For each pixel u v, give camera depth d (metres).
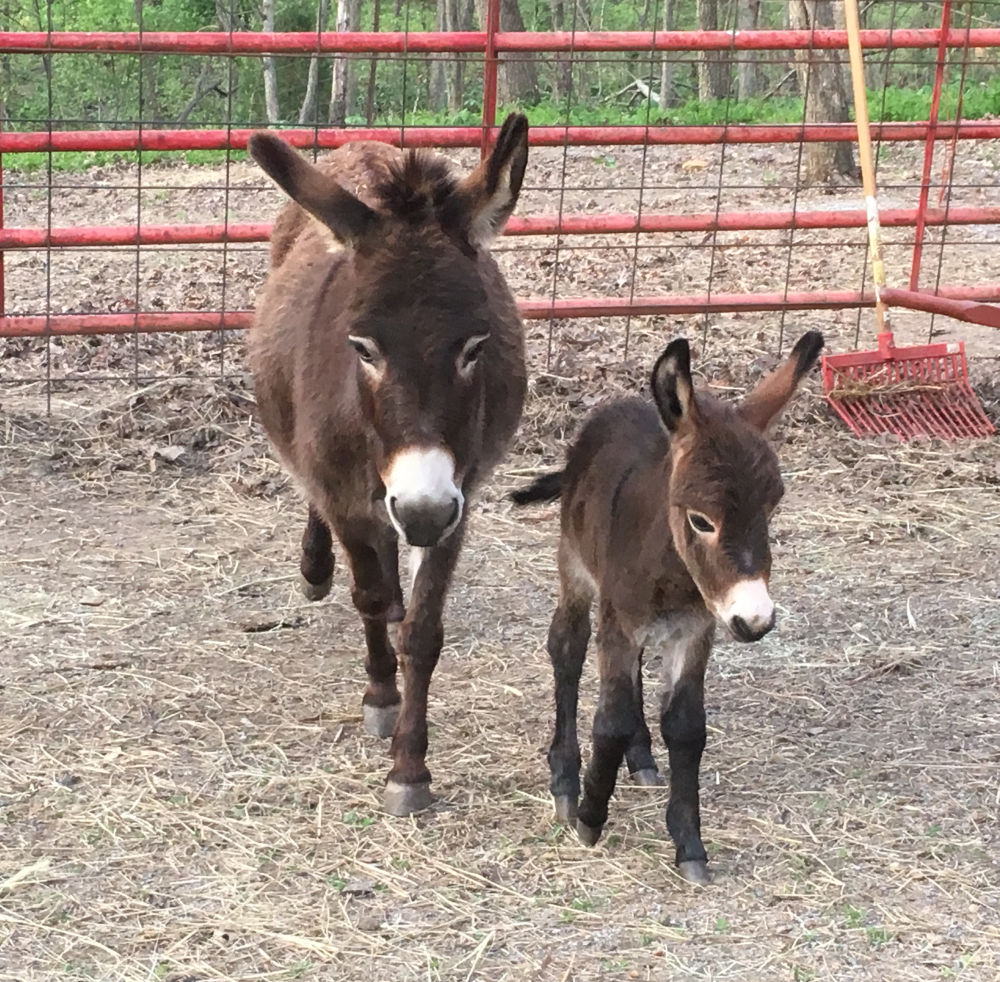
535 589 5.72
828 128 7.68
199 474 6.79
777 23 38.66
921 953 3.33
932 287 10.20
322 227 3.62
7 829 3.84
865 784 4.19
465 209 3.69
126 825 3.88
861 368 7.53
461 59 7.35
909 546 6.17
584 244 11.68
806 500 6.63
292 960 3.29
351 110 30.12
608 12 43.31
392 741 4.17
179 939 3.36
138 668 4.90
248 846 3.79
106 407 7.30
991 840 3.86
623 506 3.61
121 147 6.95
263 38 7.01
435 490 3.37
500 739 4.47
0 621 5.21
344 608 5.55
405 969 3.25
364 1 37.62
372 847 3.81
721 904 3.54
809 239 11.91
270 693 4.78
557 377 7.68
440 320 3.44
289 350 4.38
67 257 11.03
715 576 3.18
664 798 4.12
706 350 8.42
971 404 7.59
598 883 3.64
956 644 5.21
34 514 6.25
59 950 3.31
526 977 3.22
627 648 3.61
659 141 7.46
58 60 27.27
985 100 19.33
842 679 4.93
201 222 12.50
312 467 4.13
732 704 4.73
